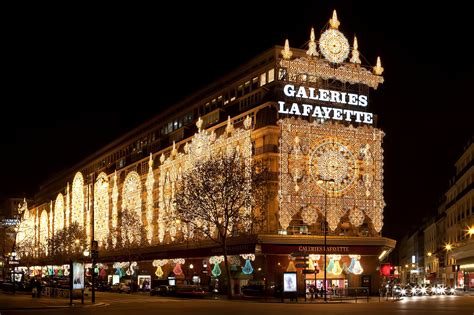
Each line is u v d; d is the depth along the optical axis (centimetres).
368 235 9312
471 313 4259
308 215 8862
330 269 8975
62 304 5631
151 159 13075
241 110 10038
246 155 9244
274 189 8894
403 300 7312
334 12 9488
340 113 9388
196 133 10862
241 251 8750
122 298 7244
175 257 10850
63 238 15312
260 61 9950
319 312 4391
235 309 4809
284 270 8588
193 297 7662
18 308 5059
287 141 8875
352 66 9450
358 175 9288
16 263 8712
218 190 8206
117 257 13525
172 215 11081
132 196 13862
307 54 9206
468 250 12194
